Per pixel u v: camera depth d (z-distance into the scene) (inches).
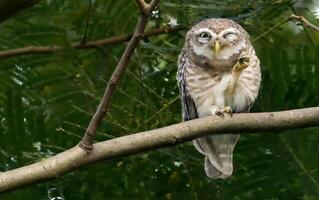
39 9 493.7
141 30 319.9
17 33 490.0
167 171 477.7
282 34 490.9
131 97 461.4
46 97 471.2
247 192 462.0
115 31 498.6
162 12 491.5
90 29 497.4
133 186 478.0
